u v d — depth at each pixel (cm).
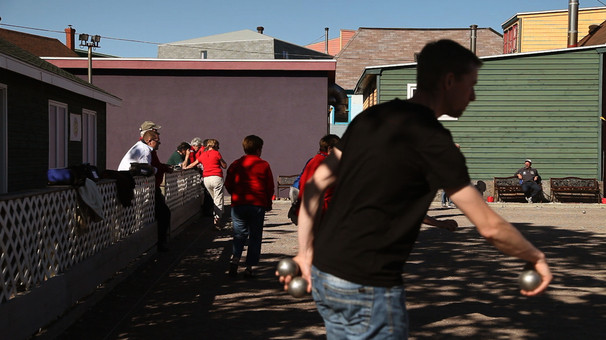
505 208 2047
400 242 234
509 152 2336
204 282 809
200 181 1666
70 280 625
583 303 688
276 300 702
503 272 878
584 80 2311
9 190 1147
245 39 5038
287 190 2230
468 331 575
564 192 2288
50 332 544
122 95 2225
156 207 1079
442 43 250
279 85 2233
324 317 248
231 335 559
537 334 564
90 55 2177
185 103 2230
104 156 1784
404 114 236
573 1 2988
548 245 1159
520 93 2330
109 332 569
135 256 934
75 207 672
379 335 235
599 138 2308
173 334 563
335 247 237
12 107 1159
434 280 822
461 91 250
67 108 1468
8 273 490
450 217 1705
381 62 5331
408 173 230
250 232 840
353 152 239
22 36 4591
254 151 848
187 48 5088
